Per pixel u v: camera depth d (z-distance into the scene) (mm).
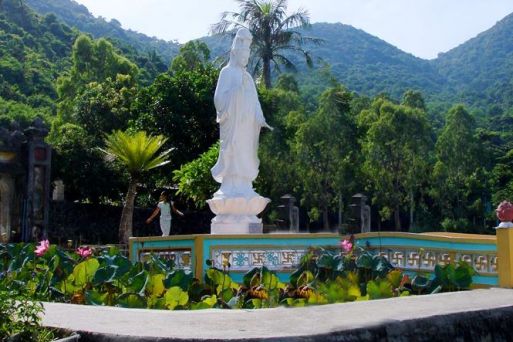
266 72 38031
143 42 131250
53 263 8891
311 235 12234
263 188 35656
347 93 41594
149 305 6988
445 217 45125
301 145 38281
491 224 45938
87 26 121938
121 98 38656
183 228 34438
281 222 24938
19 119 44000
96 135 37625
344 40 143875
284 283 9719
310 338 3771
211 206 13914
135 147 26578
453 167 44844
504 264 8516
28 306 3932
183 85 33312
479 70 137500
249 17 37562
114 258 9125
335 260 9711
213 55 96188
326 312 4840
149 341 3707
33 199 27047
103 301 7168
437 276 8656
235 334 3740
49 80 60625
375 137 41812
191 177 26688
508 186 46688
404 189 44156
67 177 33062
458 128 45125
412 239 11836
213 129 33312
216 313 4762
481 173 46406
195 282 8336
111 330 3961
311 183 38875
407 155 41906
